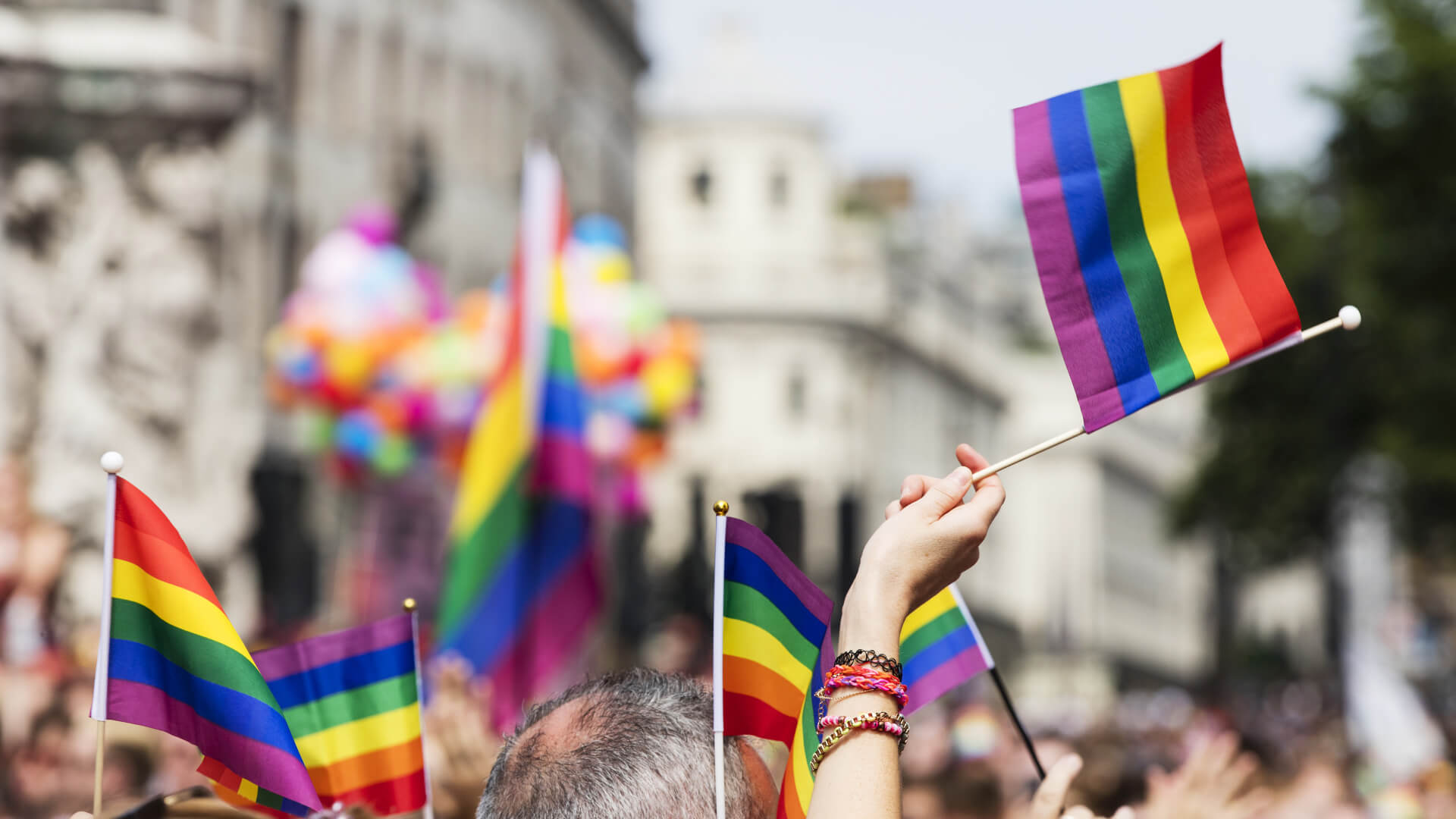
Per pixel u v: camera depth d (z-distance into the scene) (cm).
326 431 1391
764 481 6316
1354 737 1180
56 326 1445
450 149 3506
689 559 3262
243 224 2869
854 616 190
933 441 7462
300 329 1345
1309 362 3114
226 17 2855
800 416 6369
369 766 245
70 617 1219
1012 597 8650
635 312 1355
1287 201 3041
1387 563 3850
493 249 3647
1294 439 3238
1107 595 9494
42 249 1452
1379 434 2780
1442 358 2667
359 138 3250
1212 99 230
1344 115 2566
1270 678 7806
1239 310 228
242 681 217
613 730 193
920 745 1010
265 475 2625
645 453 1383
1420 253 2603
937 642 252
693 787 189
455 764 352
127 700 212
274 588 2556
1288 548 3544
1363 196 2608
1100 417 226
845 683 187
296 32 3106
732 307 6347
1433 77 2491
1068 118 232
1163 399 227
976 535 193
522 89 3800
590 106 4350
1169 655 11131
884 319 6475
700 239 6456
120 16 1476
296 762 215
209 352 1527
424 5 3409
